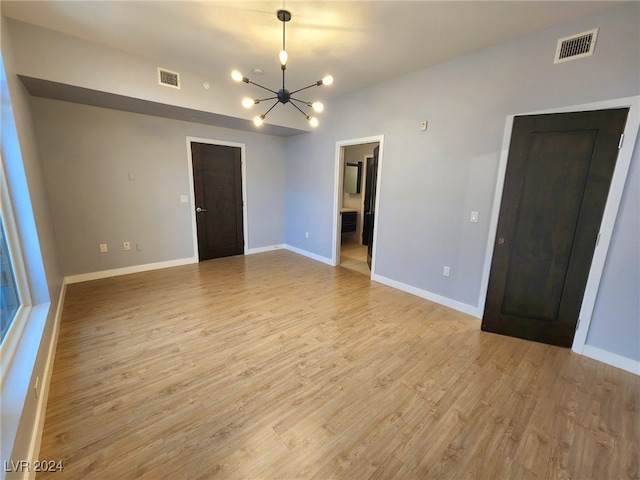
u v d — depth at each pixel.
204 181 4.56
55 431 1.49
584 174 2.17
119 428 1.53
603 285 2.19
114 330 2.53
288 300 3.27
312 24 2.32
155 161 4.01
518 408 1.74
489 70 2.61
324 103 4.38
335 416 1.65
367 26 2.33
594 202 2.15
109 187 3.69
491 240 2.76
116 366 2.04
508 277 2.54
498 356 2.28
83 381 1.88
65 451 1.39
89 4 2.11
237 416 1.64
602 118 2.05
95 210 3.62
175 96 3.31
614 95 2.03
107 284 3.60
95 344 2.30
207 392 1.81
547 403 1.78
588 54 2.10
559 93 2.26
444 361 2.20
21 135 2.13
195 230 4.59
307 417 1.64
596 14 2.04
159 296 3.29
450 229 3.07
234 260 4.89
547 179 2.30
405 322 2.81
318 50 2.75
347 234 6.71
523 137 2.35
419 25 2.29
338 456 1.41
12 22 2.32
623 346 2.13
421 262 3.39
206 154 4.50
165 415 1.62
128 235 3.94
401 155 3.43
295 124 4.49
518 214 2.44
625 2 1.92
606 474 1.35
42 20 2.35
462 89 2.81
